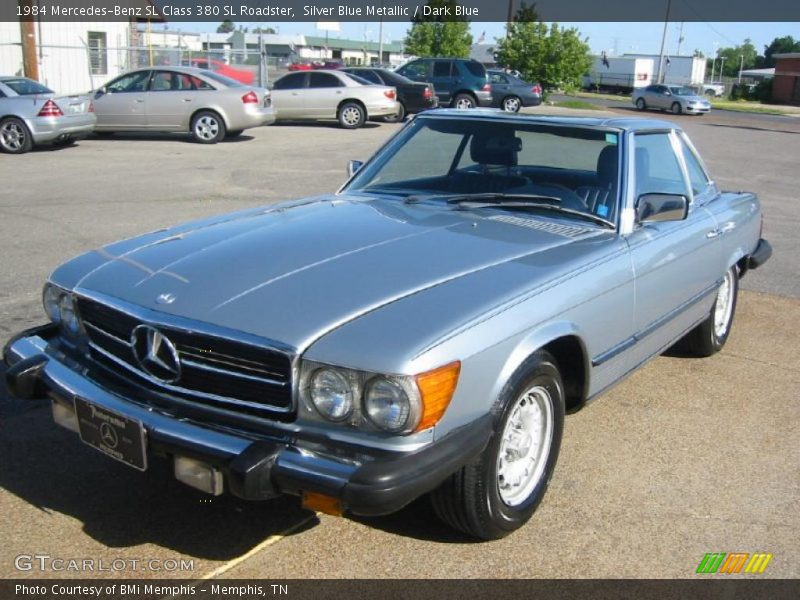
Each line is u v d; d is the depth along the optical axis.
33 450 4.01
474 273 3.30
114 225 8.90
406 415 2.69
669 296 4.43
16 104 14.77
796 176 15.80
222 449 2.80
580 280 3.50
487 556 3.27
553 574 3.18
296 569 3.14
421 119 4.88
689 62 70.25
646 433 4.49
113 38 25.20
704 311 5.23
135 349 3.09
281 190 11.52
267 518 3.49
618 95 64.38
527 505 3.44
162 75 17.47
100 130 17.67
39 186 11.41
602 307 3.66
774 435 4.53
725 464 4.16
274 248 3.45
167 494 3.65
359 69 24.00
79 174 12.62
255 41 55.56
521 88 29.48
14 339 3.63
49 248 7.79
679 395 5.06
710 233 4.91
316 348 2.76
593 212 4.11
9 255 7.50
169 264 3.36
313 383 2.75
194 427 2.90
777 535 3.52
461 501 3.11
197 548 3.26
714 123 32.22
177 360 2.97
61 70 23.95
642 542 3.42
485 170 4.47
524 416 3.37
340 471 2.69
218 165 14.01
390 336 2.78
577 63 45.31
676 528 3.54
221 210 9.92
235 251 3.43
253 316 2.91
